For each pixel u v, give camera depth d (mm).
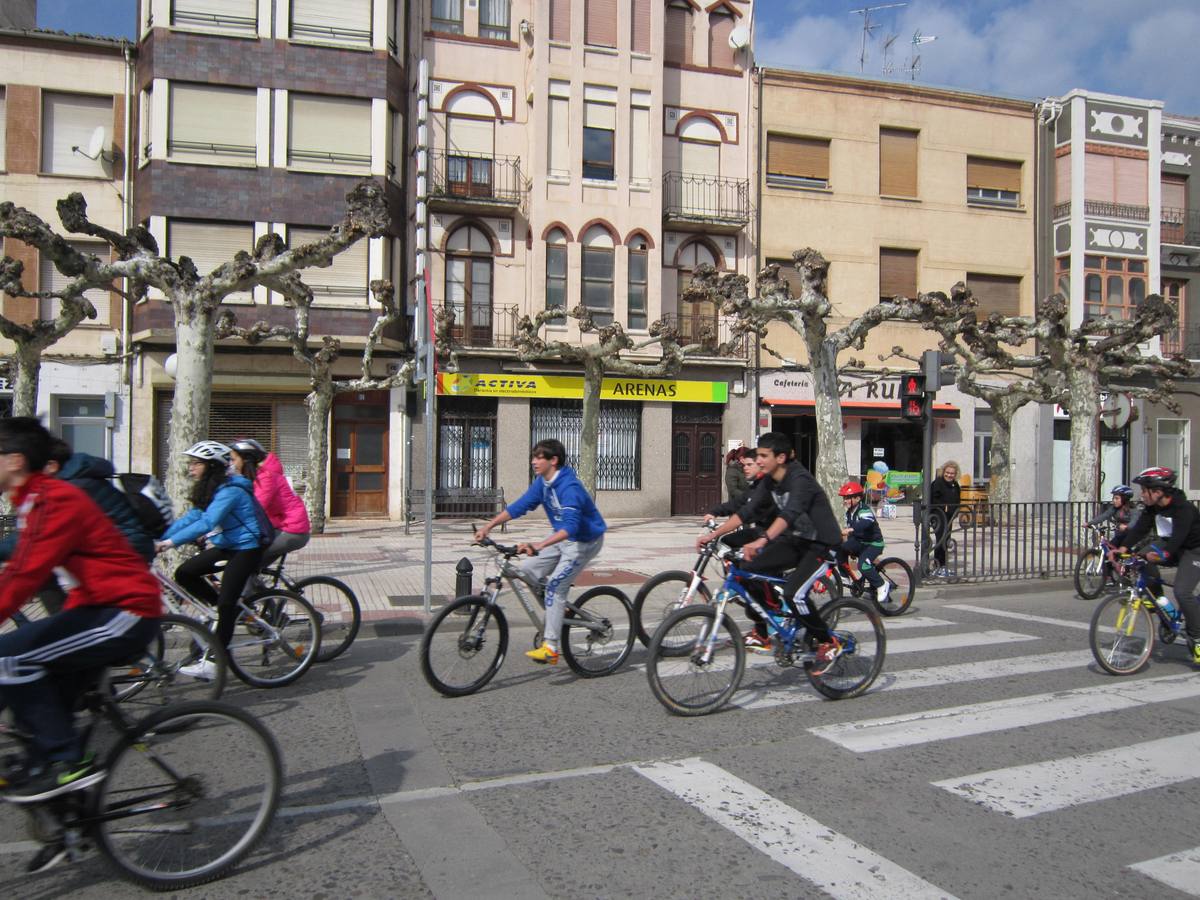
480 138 22141
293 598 6711
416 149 21656
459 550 15164
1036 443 25516
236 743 3623
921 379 11430
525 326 19156
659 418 23062
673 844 3797
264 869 3578
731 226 23219
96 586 3428
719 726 5516
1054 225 26016
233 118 20141
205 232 20016
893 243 24688
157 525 5281
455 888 3410
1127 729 5469
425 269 21094
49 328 14023
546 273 22031
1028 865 3613
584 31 22156
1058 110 25844
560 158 22141
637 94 22547
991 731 5410
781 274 23891
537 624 6793
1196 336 26953
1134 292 26016
